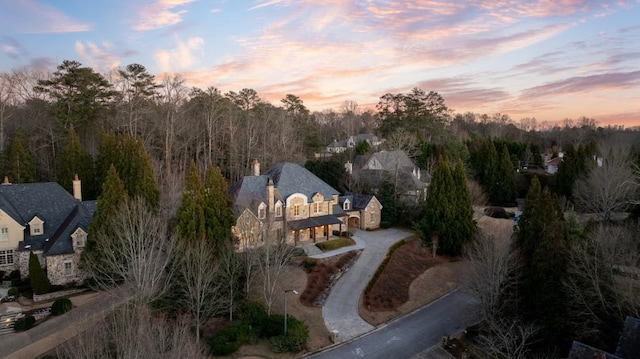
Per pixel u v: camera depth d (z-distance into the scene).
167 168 68.62
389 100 115.44
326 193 63.38
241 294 42.56
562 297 36.12
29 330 35.16
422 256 59.41
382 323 43.59
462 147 95.06
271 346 38.03
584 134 155.12
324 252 55.84
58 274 43.41
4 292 42.34
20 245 45.25
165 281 37.69
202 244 37.72
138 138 67.69
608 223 54.03
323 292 47.59
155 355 23.91
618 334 32.62
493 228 66.19
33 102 82.75
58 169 66.75
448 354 38.00
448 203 60.09
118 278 39.94
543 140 162.38
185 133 87.62
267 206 54.59
